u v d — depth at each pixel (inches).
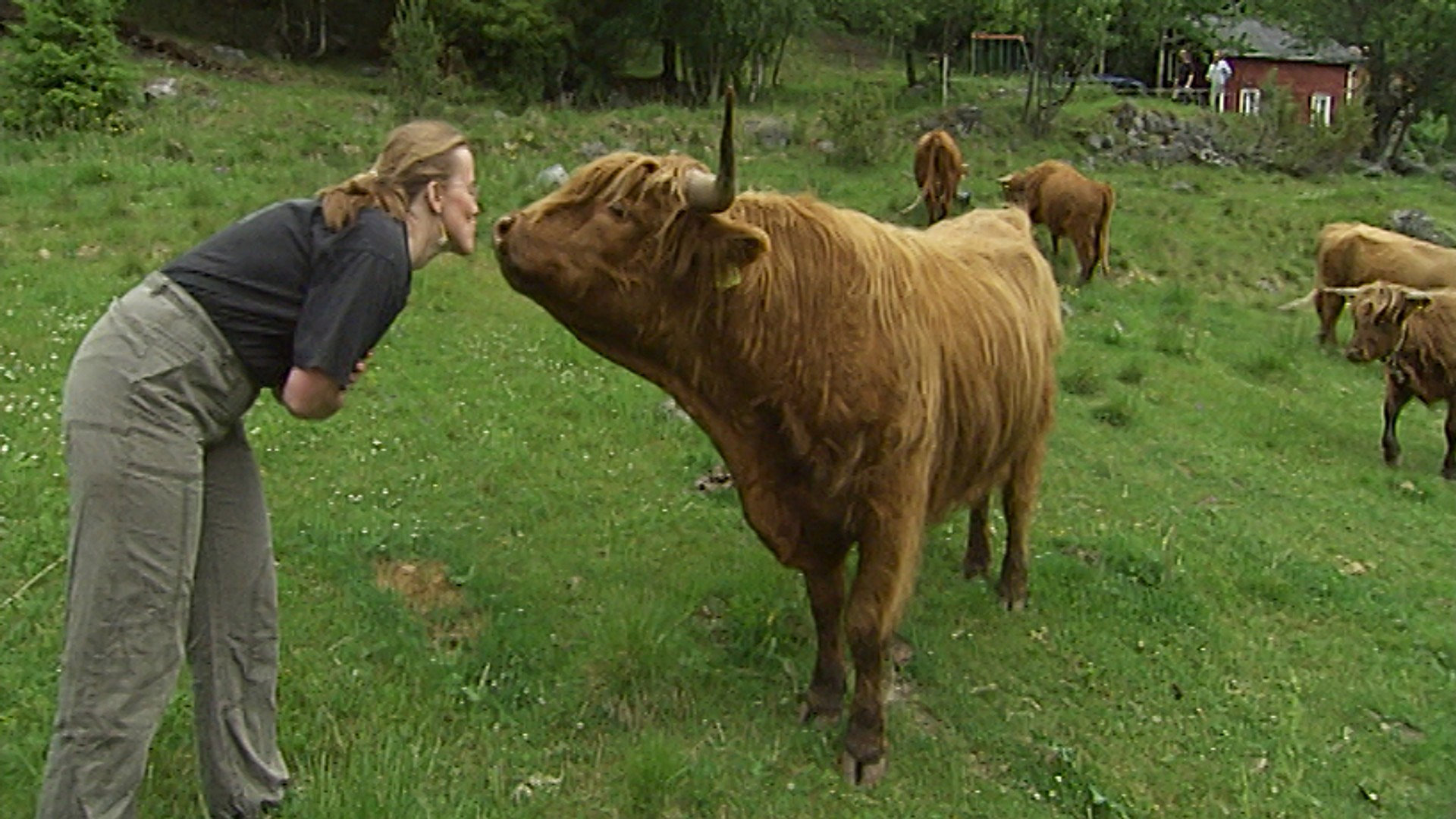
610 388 333.4
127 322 130.4
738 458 178.1
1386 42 1307.8
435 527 240.2
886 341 174.4
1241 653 244.4
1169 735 212.5
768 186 714.8
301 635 196.5
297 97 839.1
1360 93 1373.0
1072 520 297.9
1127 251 686.5
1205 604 262.2
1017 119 1026.7
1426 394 409.1
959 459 204.4
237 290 135.0
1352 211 849.5
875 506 178.7
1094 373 420.2
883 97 976.9
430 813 160.2
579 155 756.0
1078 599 254.4
